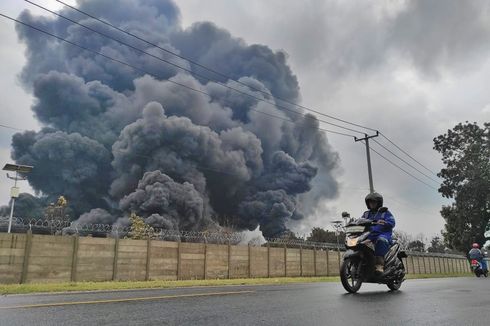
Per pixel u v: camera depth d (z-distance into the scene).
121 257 18.91
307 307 5.73
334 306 5.85
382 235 8.20
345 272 7.83
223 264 23.20
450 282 12.03
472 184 47.28
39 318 4.78
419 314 5.23
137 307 5.72
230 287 10.13
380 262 8.12
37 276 16.25
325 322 4.61
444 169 49.69
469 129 49.16
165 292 8.34
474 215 47.09
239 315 5.04
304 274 28.20
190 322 4.56
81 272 17.52
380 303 6.21
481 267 21.23
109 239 18.64
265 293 7.82
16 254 15.90
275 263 26.31
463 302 6.43
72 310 5.42
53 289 10.10
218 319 4.76
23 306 5.80
